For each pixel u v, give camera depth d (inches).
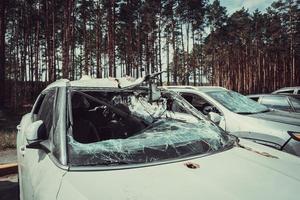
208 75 2822.3
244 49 2364.7
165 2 1723.7
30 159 112.3
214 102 249.0
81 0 1481.3
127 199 71.1
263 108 261.7
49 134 112.1
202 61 2420.0
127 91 145.9
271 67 2529.5
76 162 87.7
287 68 2294.5
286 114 246.8
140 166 88.2
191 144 107.6
